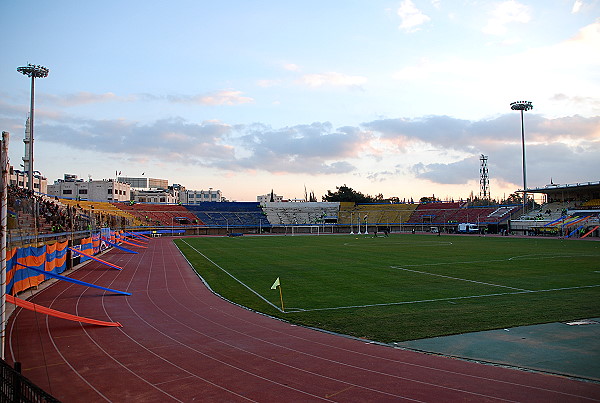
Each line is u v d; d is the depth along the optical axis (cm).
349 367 1151
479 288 2386
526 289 2341
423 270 3172
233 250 5219
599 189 8744
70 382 1052
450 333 1483
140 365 1172
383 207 13362
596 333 1478
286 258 4175
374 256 4297
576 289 2336
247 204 13025
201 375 1095
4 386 784
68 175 12269
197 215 11525
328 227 12119
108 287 2528
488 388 1004
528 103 8581
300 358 1227
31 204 3475
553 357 1230
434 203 12700
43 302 2072
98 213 6875
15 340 1410
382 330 1530
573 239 6950
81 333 1500
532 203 10256
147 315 1798
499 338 1421
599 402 926
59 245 3017
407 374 1097
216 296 2238
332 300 2092
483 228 9956
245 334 1495
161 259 4184
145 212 10688
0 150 1109
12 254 2055
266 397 956
